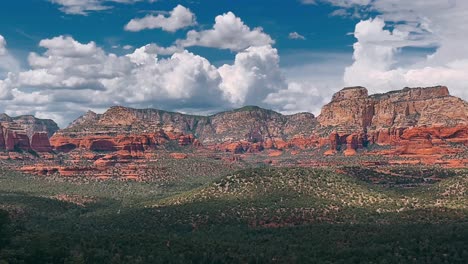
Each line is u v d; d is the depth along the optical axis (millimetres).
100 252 199625
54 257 189875
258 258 198625
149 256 196375
